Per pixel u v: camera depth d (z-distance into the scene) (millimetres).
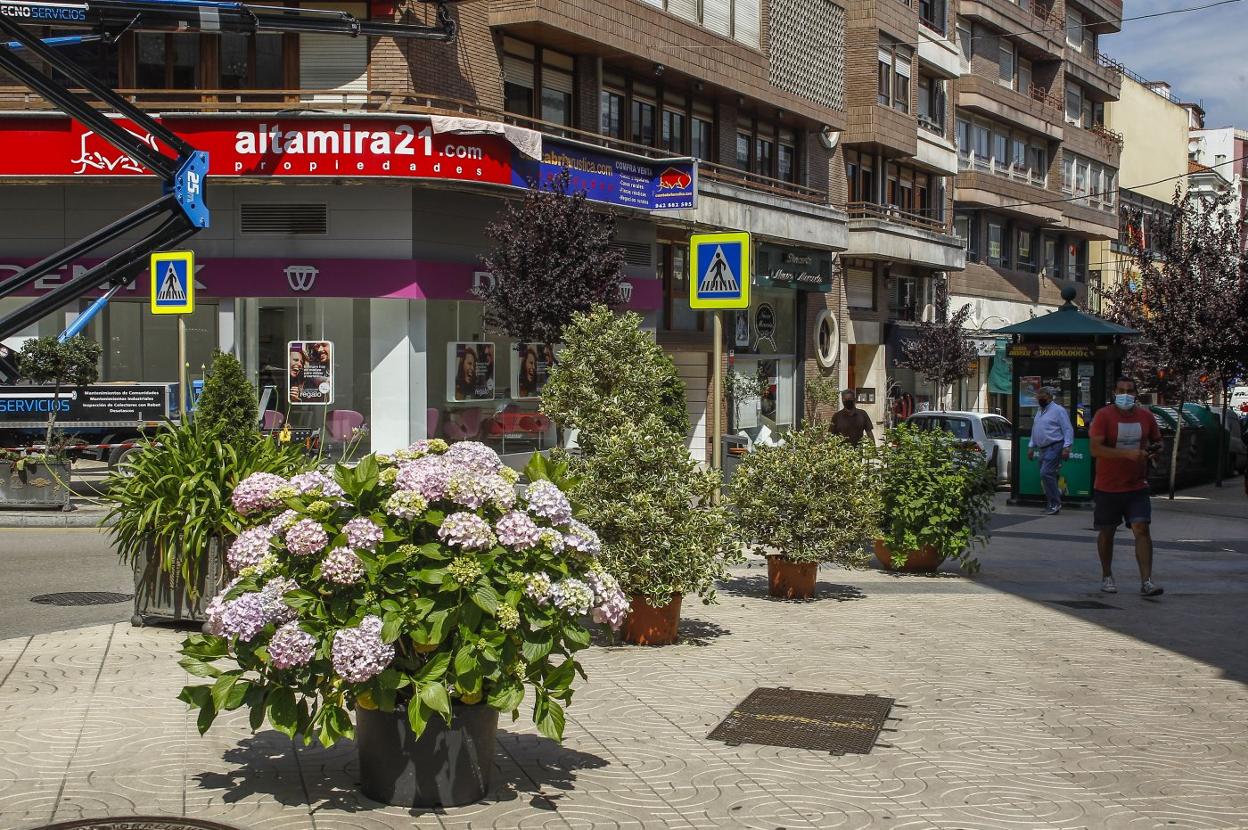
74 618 9781
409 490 5137
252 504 5418
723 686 7801
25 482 16312
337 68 21875
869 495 11273
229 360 16547
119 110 16188
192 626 9164
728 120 31172
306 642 4902
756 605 10883
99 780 5637
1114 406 12023
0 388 17375
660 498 8922
